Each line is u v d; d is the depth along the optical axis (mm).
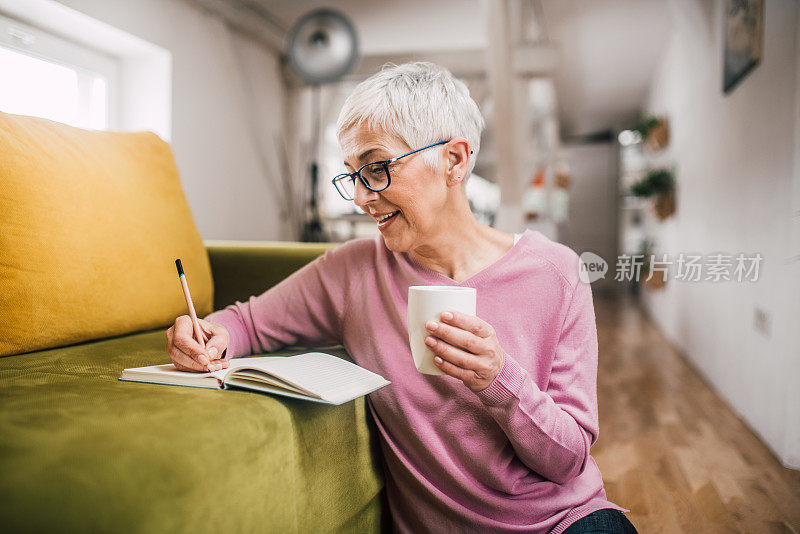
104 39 3078
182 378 704
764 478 1794
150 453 494
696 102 3715
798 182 1904
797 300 1897
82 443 493
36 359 852
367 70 5230
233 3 3959
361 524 863
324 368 732
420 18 4480
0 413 558
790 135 1988
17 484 444
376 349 827
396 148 702
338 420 768
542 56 4762
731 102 2820
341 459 774
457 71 5215
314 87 5066
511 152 4258
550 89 6543
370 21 4543
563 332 778
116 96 3393
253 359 820
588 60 5629
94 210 1018
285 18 4453
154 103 3439
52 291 916
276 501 621
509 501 747
